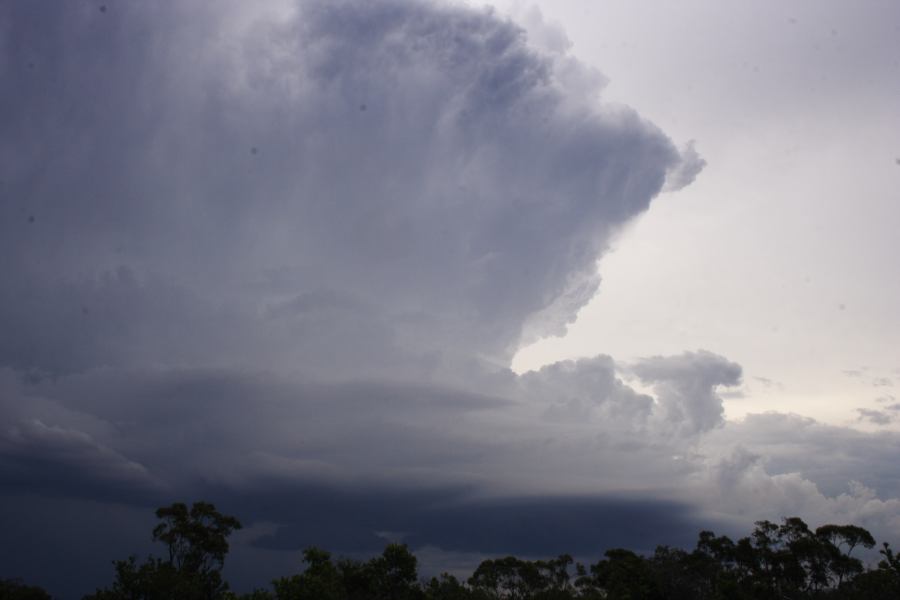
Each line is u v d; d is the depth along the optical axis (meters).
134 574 43.12
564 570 64.50
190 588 44.31
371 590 47.38
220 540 52.19
